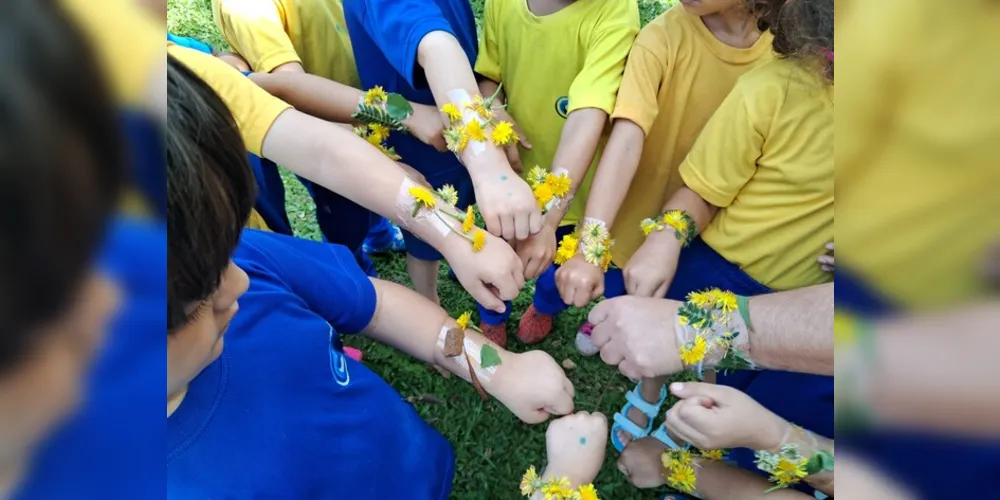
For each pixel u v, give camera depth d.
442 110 1.31
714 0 1.30
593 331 1.28
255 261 1.08
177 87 0.65
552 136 1.67
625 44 1.51
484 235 1.18
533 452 1.70
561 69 1.58
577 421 1.21
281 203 1.67
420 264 1.85
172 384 0.74
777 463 1.14
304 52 1.73
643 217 1.65
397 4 1.41
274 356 0.98
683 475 1.43
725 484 1.38
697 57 1.47
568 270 1.35
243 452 0.87
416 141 1.61
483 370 1.21
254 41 1.57
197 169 0.64
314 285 1.16
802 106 1.20
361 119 1.46
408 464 1.16
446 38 1.35
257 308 0.99
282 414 0.94
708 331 1.13
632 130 1.42
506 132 1.30
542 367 1.21
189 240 0.63
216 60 1.24
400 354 1.87
